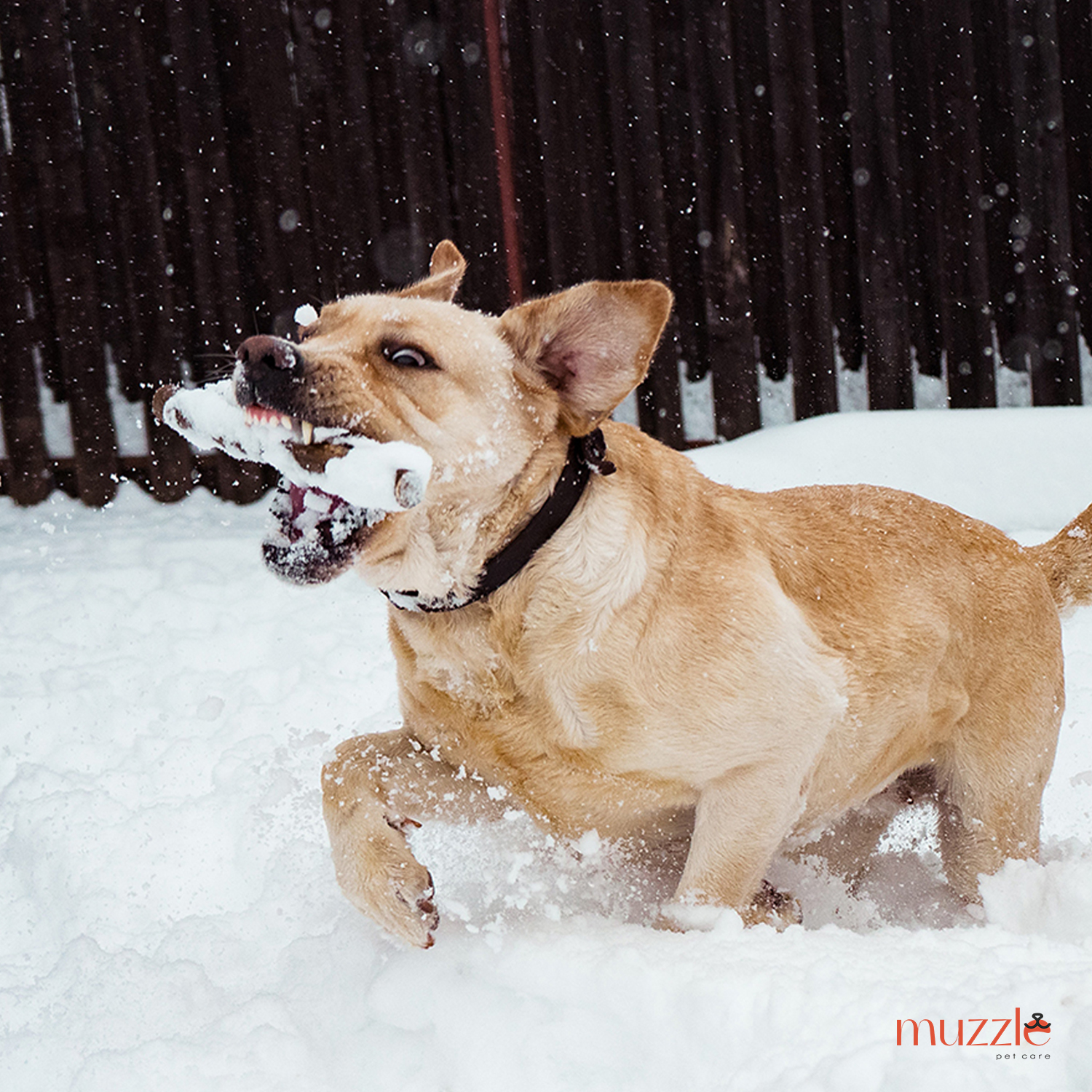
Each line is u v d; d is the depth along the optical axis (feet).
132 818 12.96
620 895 11.04
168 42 24.63
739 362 26.48
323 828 12.50
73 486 25.35
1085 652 18.07
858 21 26.48
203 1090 8.02
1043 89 27.61
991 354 27.50
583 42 25.75
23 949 11.29
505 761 9.83
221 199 24.73
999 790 12.13
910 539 12.02
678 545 9.93
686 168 26.35
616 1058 7.77
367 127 25.22
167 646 18.11
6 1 24.11
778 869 12.62
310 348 8.95
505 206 25.81
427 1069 8.13
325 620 19.12
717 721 9.64
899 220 26.94
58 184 24.34
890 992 7.49
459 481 9.17
